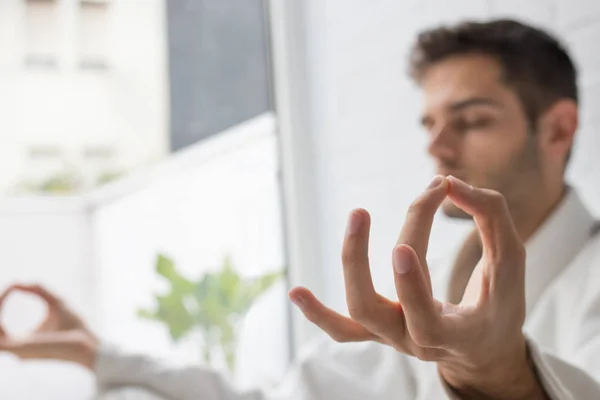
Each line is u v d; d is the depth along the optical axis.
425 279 0.32
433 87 0.75
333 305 1.48
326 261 1.51
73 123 2.87
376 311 0.34
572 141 0.74
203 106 2.48
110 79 2.65
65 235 3.22
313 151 1.54
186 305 2.23
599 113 0.87
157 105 2.62
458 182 0.34
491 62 0.71
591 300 0.63
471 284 0.38
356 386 0.91
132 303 3.13
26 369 2.88
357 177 1.39
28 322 3.04
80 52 2.63
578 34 0.91
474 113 0.71
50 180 3.09
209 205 2.53
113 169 2.97
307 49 1.56
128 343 3.15
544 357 0.39
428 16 1.18
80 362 0.96
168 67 2.51
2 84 2.67
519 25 0.74
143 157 2.86
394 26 1.27
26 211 3.13
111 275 3.28
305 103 1.57
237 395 0.96
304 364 0.96
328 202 1.49
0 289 3.02
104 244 3.30
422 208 0.34
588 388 0.41
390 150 1.28
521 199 0.71
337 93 1.45
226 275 2.14
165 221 2.82
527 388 0.38
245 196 2.28
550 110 0.72
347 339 0.38
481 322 0.33
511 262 0.34
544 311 0.67
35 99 2.73
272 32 1.64
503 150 0.70
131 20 2.53
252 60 2.26
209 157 2.49
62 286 3.21
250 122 2.27
